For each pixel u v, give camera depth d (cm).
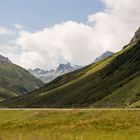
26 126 7325
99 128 6412
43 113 7750
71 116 7294
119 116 6788
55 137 4988
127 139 4881
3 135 5353
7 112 8312
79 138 4912
